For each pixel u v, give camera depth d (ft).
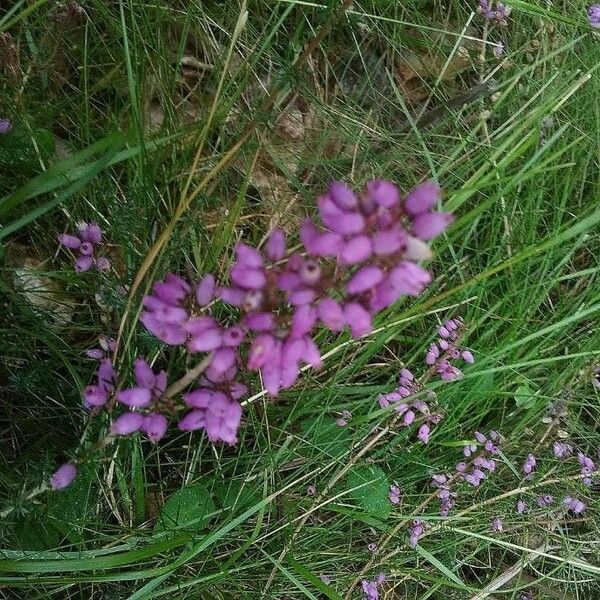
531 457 0.63
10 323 0.51
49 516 0.48
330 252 0.30
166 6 0.61
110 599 0.52
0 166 0.54
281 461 0.59
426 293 0.64
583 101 0.75
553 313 0.70
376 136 0.69
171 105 0.57
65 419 0.54
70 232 0.57
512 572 0.65
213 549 0.57
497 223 0.69
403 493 0.63
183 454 0.59
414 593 0.66
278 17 0.68
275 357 0.32
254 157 0.59
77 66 0.62
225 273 0.58
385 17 0.72
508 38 0.77
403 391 0.58
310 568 0.60
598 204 0.69
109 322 0.53
